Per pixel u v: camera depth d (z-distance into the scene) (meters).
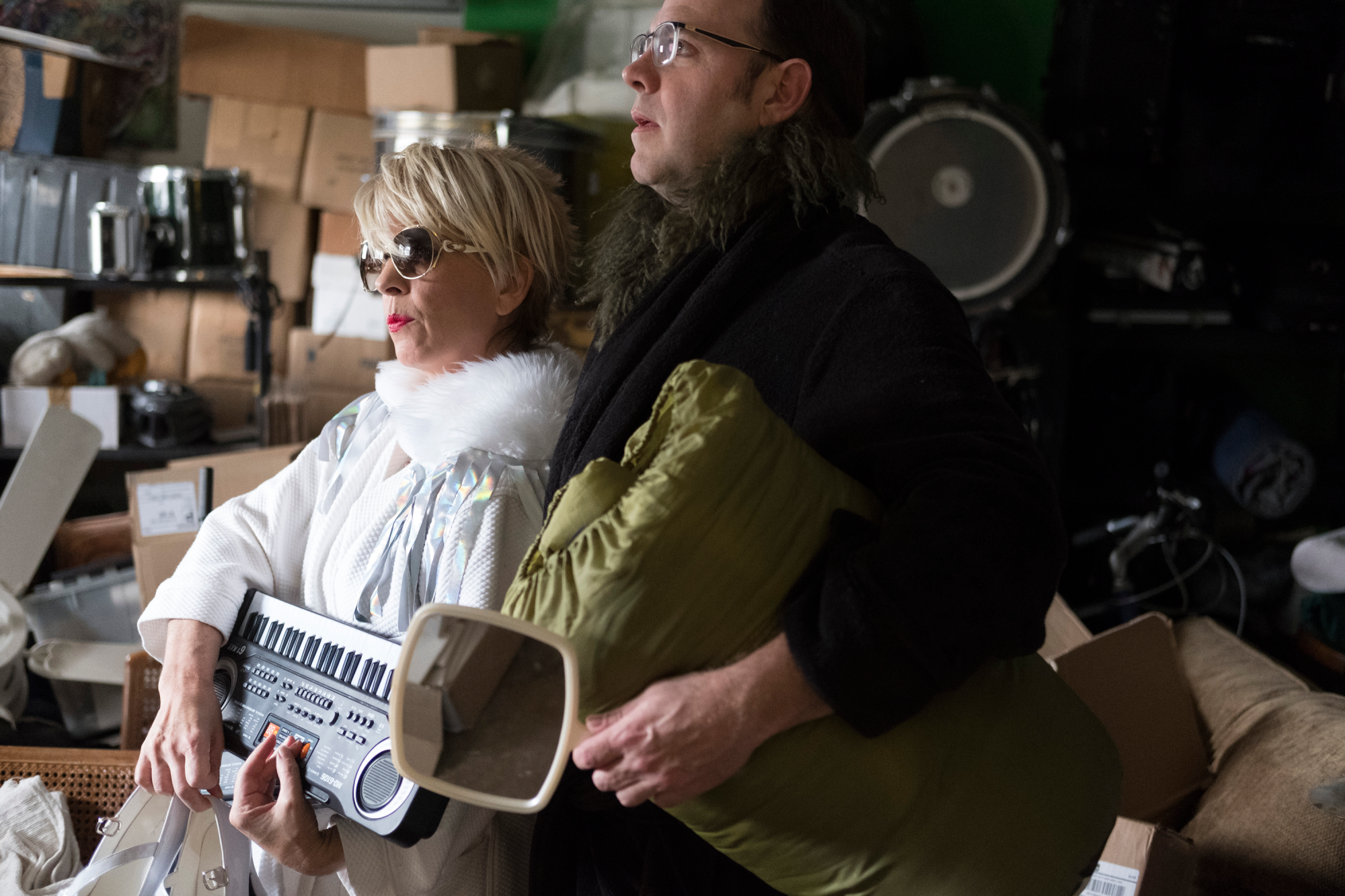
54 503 2.31
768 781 0.75
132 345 3.17
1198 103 2.78
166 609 1.23
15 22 3.26
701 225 1.00
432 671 0.74
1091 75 2.75
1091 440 2.97
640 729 0.72
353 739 1.03
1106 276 2.92
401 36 3.41
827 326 0.89
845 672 0.71
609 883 0.98
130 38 3.31
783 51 1.01
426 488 1.18
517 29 3.36
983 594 0.72
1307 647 2.45
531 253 1.29
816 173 0.96
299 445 2.82
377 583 1.18
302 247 3.27
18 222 3.03
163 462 3.43
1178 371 3.28
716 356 0.97
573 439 1.03
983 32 3.17
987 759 0.78
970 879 0.77
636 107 1.07
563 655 0.71
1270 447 2.74
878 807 0.75
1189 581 2.88
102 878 1.37
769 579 0.76
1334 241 2.88
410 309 1.25
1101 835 0.84
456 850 1.10
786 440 0.79
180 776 1.13
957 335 0.85
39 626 2.49
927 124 2.41
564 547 0.79
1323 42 2.74
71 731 2.39
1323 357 3.28
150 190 2.91
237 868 1.19
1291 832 1.54
